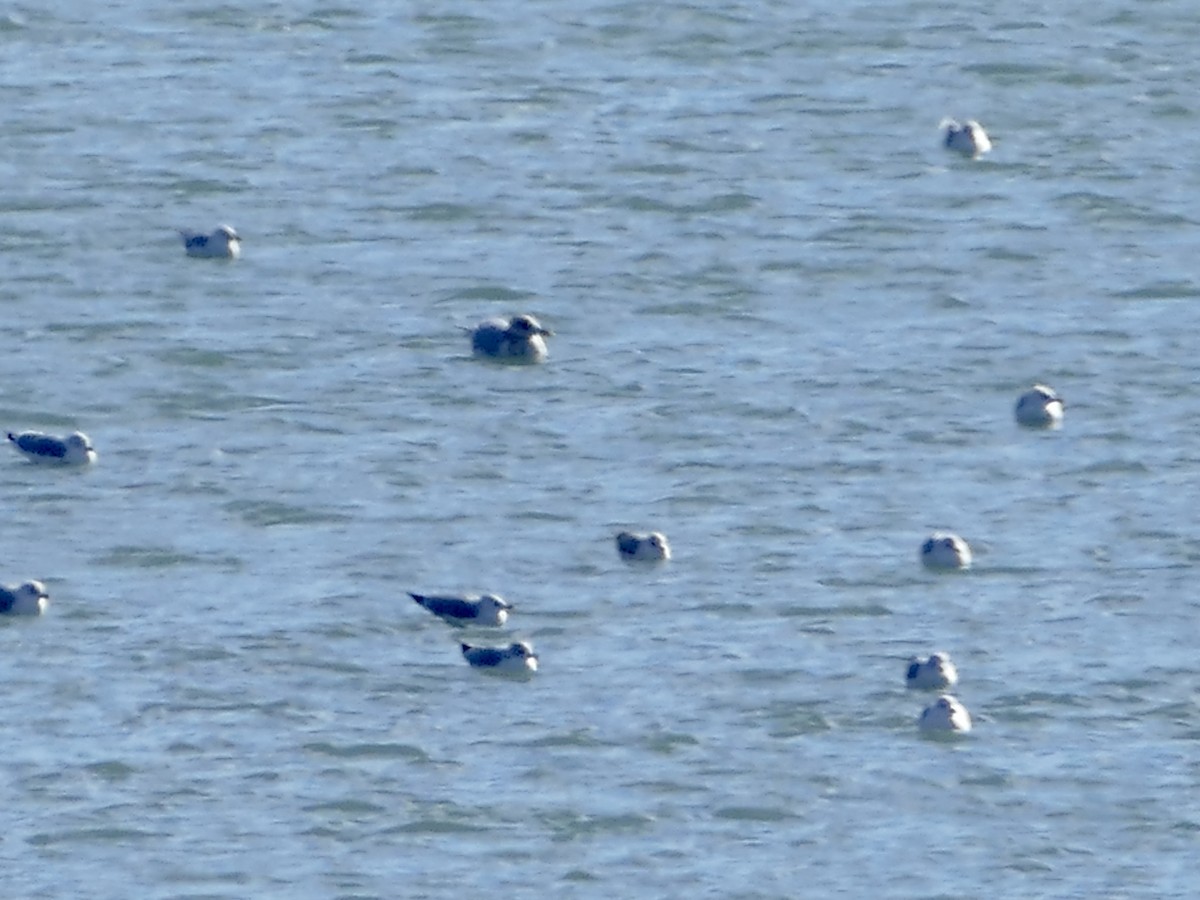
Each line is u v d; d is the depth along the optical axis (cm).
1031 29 8756
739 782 5003
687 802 4947
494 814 4906
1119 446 6316
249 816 4897
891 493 6097
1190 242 7412
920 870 4762
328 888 4694
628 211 7519
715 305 7012
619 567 5756
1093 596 5666
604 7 8862
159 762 5044
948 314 6981
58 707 5209
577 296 7038
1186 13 8881
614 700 5247
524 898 4672
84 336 6775
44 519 5931
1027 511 6025
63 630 5478
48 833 4841
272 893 4681
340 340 6769
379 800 4941
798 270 7200
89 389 6525
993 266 7250
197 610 5562
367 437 6319
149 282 7056
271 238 7331
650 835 4856
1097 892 4716
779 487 6116
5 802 4922
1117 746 5134
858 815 4919
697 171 7762
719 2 8875
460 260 7219
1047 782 5016
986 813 4925
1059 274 7212
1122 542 5894
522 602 5612
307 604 5591
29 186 7588
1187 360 6738
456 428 6359
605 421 6400
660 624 5531
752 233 7400
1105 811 4938
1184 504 6056
